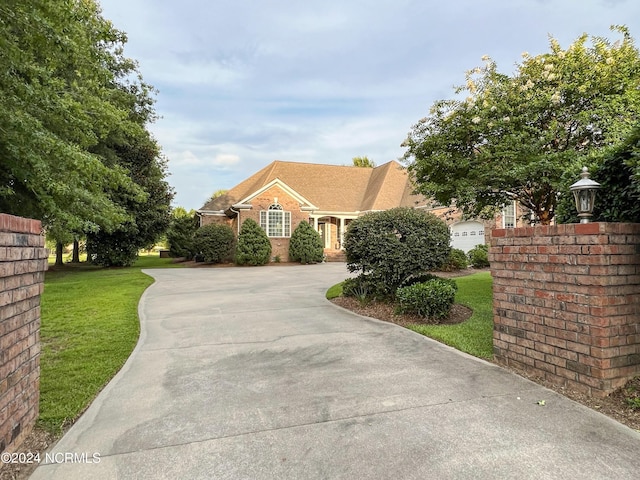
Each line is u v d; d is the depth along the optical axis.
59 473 2.34
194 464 2.42
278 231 23.39
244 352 4.88
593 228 3.20
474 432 2.76
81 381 3.90
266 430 2.85
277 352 4.86
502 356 4.21
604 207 3.93
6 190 7.57
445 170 8.69
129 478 2.29
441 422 2.91
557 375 3.54
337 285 11.18
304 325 6.32
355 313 7.33
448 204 9.53
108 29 7.63
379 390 3.57
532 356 3.82
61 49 5.75
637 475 2.23
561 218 4.42
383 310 7.25
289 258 23.31
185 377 4.01
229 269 18.83
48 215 9.43
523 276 3.94
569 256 3.43
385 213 7.62
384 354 4.69
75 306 8.11
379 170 29.36
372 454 2.50
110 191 17.22
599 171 3.93
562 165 6.46
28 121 6.19
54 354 4.82
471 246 19.06
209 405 3.31
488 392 3.46
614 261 3.20
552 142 7.47
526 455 2.45
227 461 2.45
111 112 9.59
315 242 22.36
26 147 6.43
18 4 4.60
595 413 2.98
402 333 5.68
